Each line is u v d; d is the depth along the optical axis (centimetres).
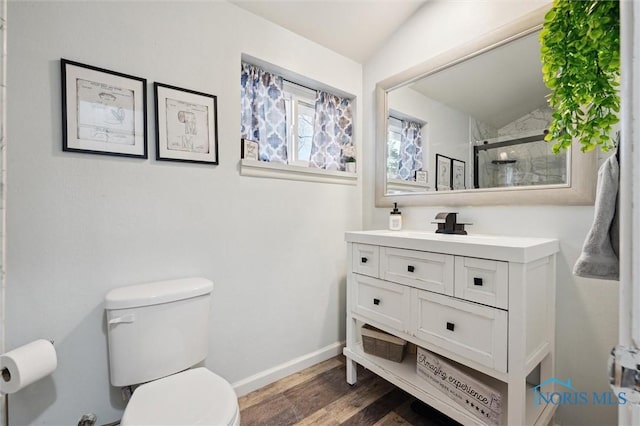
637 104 33
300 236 190
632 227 34
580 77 80
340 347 211
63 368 117
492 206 152
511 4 145
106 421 125
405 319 138
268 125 183
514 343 102
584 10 71
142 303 117
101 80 124
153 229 137
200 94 149
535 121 138
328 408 152
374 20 186
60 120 116
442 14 172
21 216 109
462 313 117
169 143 140
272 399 159
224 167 158
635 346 33
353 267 166
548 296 122
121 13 128
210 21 153
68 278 118
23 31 109
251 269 168
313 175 194
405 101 192
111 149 126
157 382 110
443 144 171
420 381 137
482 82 155
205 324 133
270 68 180
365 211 221
